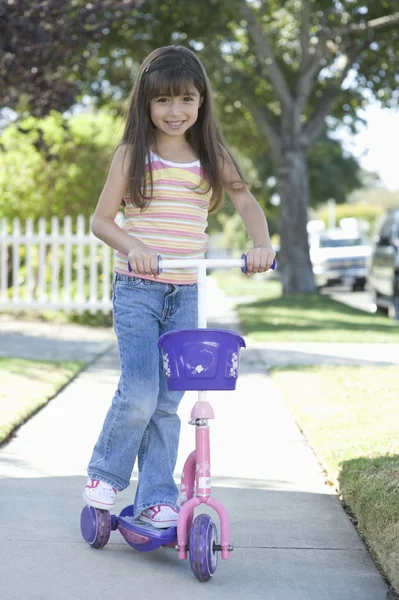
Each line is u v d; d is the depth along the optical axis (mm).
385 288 21906
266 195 42969
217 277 54781
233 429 8117
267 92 27688
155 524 4781
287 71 26750
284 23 27438
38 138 15227
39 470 6602
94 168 19984
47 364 11500
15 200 19984
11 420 7949
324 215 93562
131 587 4391
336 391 9297
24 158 19922
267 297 27719
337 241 38188
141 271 4461
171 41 22891
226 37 24625
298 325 17109
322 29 23641
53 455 7055
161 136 4789
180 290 4789
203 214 4852
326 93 25781
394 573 4359
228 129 30000
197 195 4789
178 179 4727
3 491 6035
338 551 4953
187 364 4375
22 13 13312
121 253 4785
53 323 17969
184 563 4754
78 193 19938
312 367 11484
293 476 6539
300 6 24281
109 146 20297
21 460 6883
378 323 17953
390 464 5934
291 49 27797
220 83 24500
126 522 4863
